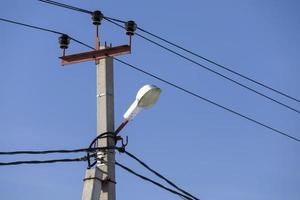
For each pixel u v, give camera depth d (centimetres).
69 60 2189
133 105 2031
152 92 1989
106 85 2170
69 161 2042
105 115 2142
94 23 2159
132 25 2161
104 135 2102
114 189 2059
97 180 2019
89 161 2066
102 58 2180
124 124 2091
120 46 2155
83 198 1994
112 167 2073
